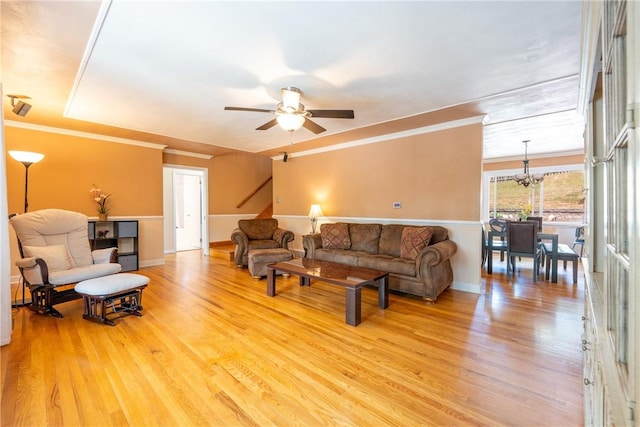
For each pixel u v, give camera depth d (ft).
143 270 17.28
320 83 9.54
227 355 7.48
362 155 17.21
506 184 24.98
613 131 3.11
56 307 10.97
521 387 6.22
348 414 5.42
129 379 6.40
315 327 9.25
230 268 17.92
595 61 4.84
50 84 9.64
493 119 13.55
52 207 15.01
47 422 5.12
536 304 11.41
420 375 6.66
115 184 17.04
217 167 23.73
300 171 20.77
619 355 2.72
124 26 6.57
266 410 5.51
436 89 10.02
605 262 3.53
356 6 5.91
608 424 2.54
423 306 11.25
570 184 22.25
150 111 12.33
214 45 7.36
